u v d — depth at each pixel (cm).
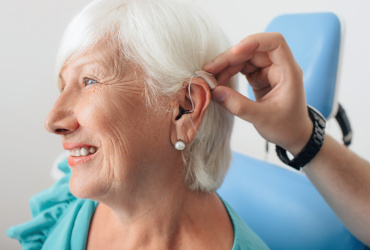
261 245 64
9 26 128
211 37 54
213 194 65
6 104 138
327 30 94
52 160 157
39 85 142
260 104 54
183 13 51
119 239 60
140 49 47
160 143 51
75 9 139
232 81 60
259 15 168
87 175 51
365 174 67
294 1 153
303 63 99
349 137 106
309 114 62
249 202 99
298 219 89
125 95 47
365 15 134
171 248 58
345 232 81
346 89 149
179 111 51
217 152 60
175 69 49
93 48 47
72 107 49
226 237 59
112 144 48
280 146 63
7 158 146
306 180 96
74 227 65
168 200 55
